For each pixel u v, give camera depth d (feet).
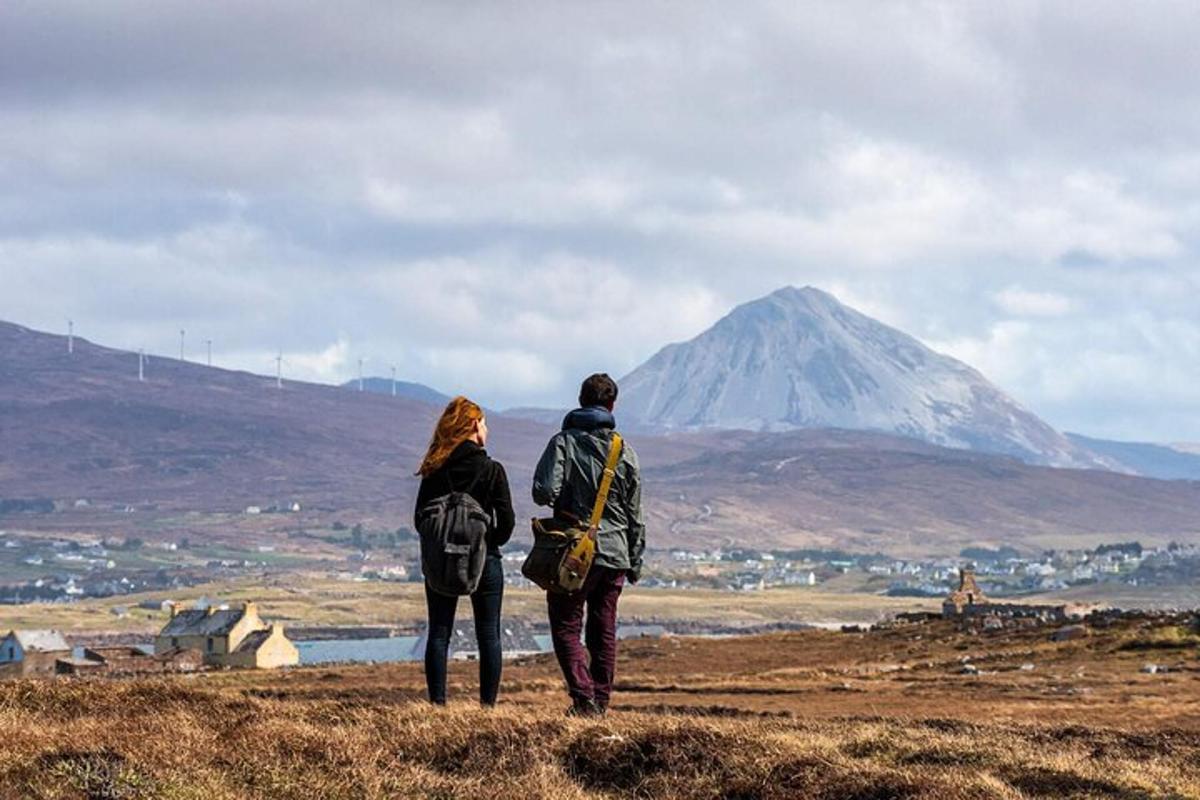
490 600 61.87
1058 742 67.31
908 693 149.59
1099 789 53.21
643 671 216.13
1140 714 116.78
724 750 53.26
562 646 62.49
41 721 56.44
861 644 250.57
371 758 50.83
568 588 61.11
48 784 43.93
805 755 52.65
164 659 411.75
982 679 170.91
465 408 61.62
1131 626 220.64
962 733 71.00
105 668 396.98
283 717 58.44
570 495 62.23
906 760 57.47
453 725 55.88
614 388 64.13
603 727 55.21
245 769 48.03
